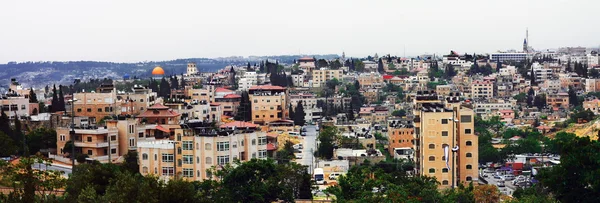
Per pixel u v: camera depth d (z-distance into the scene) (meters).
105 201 196.62
